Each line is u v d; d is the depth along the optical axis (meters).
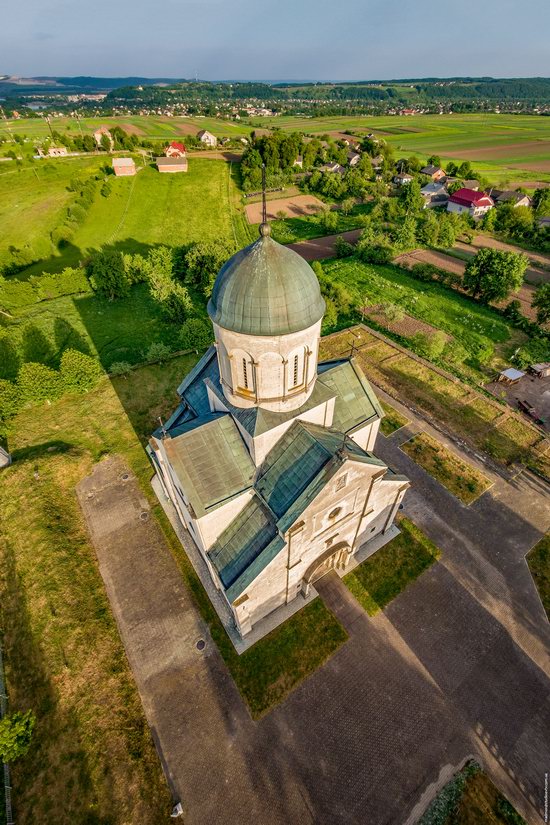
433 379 54.84
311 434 26.84
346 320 68.19
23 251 90.75
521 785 24.41
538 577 34.03
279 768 24.98
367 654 29.50
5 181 134.75
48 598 32.38
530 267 87.62
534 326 64.38
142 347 61.91
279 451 27.47
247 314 22.06
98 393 52.66
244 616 28.30
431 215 99.56
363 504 29.06
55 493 40.34
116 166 137.00
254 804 23.89
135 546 36.19
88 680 28.36
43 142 188.88
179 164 145.12
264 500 26.95
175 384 54.00
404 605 32.06
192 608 32.09
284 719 26.75
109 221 111.56
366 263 88.38
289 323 22.31
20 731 23.31
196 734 26.25
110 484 41.47
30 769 25.27
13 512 38.69
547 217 111.81
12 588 33.94
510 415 49.16
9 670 29.62
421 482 41.16
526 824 23.02
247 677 28.48
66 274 76.12
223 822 23.36
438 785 24.38
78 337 64.12
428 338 62.12
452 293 76.69
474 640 30.30
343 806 23.77
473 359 59.50
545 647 30.08
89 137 175.50
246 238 105.06
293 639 30.16
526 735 26.20
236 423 28.38
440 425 47.72
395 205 114.06
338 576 33.59
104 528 37.66
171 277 79.81
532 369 56.25
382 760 25.22
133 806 23.72
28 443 46.12
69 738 26.09
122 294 73.25
